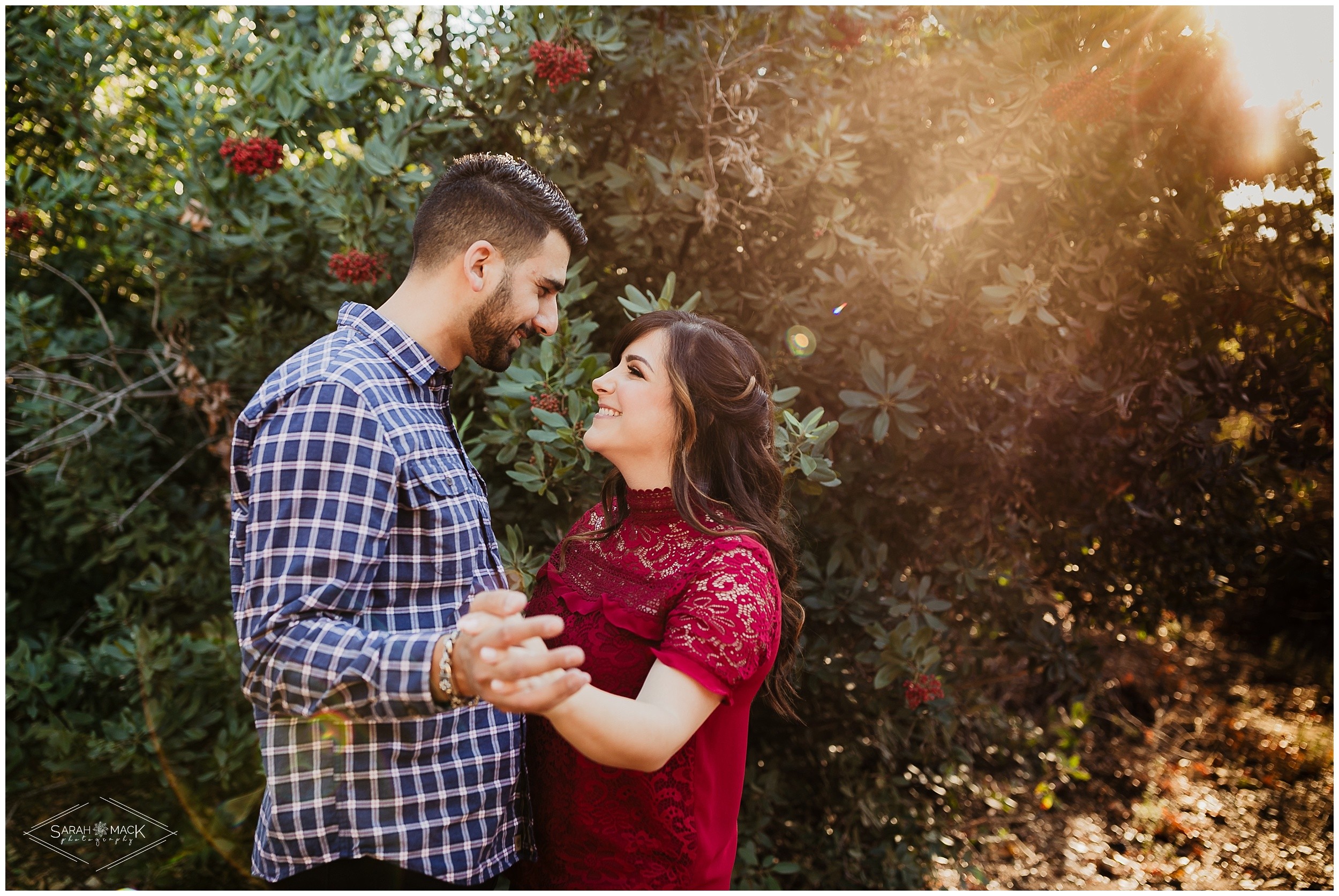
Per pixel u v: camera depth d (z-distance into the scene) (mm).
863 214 2758
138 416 3377
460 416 2670
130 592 3367
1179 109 2709
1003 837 3215
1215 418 3199
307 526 1109
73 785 3086
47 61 3133
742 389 1328
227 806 2906
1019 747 3566
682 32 2555
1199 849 3180
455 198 1363
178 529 3502
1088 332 2775
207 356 3227
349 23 2754
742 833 2678
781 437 1906
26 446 3084
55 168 3418
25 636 3432
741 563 1153
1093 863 3107
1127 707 4254
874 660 2582
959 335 2688
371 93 2621
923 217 2625
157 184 3076
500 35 2381
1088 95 2439
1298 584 4215
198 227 2691
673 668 1046
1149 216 2887
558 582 1364
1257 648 4820
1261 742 3938
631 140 2746
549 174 2529
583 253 2646
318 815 1178
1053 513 3250
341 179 2479
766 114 2611
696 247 2742
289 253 2793
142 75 3193
